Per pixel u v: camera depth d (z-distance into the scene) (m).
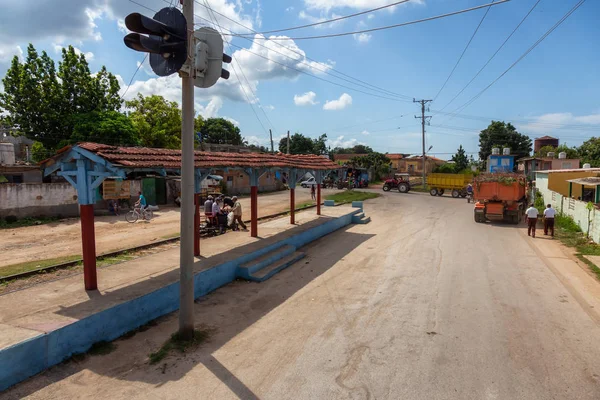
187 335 6.07
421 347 5.92
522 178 19.16
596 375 5.11
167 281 7.64
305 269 10.71
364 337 6.30
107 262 10.59
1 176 20.42
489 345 5.99
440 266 11.03
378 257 12.16
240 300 8.16
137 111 30.31
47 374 5.04
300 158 17.77
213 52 6.15
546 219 15.94
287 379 5.02
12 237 14.71
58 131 25.16
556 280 9.61
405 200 32.91
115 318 6.20
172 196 26.89
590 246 13.38
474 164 63.00
